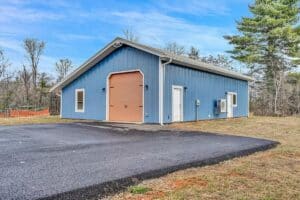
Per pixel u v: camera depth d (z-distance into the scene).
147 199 3.69
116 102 15.55
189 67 15.24
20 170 4.64
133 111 14.70
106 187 3.94
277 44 28.50
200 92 16.06
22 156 5.80
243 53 30.00
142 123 14.02
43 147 6.97
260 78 29.56
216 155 6.21
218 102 17.36
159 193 3.91
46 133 9.76
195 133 10.45
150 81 13.95
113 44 15.17
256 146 7.57
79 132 10.20
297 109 27.20
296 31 27.17
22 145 7.24
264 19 27.73
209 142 8.22
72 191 3.64
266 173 5.07
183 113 14.77
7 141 7.88
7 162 5.22
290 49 27.91
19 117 18.47
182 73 14.80
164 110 13.64
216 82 17.55
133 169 4.81
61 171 4.61
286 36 26.83
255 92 29.66
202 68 15.77
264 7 28.12
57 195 3.50
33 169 4.71
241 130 12.05
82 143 7.72
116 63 15.61
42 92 29.95
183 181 4.48
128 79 14.99
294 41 27.25
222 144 7.86
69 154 6.08
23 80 32.31
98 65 16.61
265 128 12.70
